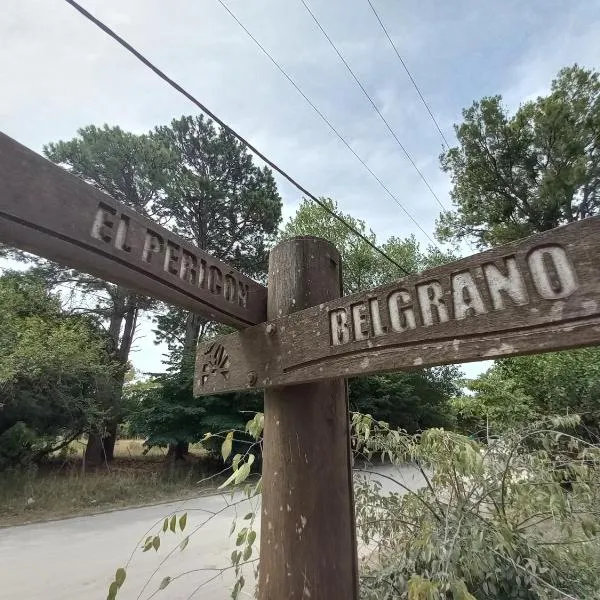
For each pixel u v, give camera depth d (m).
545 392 6.16
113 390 9.86
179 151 16.38
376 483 2.56
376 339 0.96
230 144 16.94
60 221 0.90
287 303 1.36
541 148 13.18
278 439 1.25
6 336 7.96
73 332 9.22
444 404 14.98
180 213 14.77
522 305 0.75
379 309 0.98
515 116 13.43
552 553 2.19
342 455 1.28
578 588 2.06
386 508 2.41
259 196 15.99
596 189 12.66
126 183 12.96
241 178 17.47
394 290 0.96
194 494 7.50
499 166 13.66
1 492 6.71
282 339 1.22
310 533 1.14
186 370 10.20
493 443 2.38
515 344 0.74
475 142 13.74
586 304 0.68
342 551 1.17
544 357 6.36
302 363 1.13
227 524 5.27
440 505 2.21
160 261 1.11
